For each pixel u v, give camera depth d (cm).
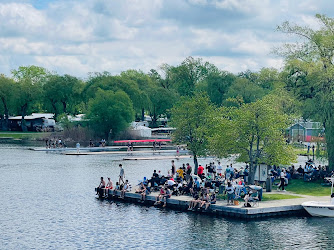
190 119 6806
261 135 5122
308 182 5656
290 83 6375
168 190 4881
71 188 6138
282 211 4406
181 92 17800
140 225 4212
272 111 5209
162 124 18862
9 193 5784
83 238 3875
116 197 5359
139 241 3772
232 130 5231
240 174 5725
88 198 5453
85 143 13762
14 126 17712
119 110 14025
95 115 14175
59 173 7512
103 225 4244
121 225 4231
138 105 16012
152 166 8494
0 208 4947
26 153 10869
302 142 9906
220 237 3825
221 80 16162
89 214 4653
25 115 18912
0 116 17812
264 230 3991
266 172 5288
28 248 3641
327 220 4309
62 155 10462
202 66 18500
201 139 6750
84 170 7869
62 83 17088
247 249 3547
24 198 5469
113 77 16100
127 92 15875
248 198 4450
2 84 16962
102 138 14250
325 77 5850
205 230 4012
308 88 6134
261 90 14975
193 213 4600
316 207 4366
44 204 5134
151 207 4906
